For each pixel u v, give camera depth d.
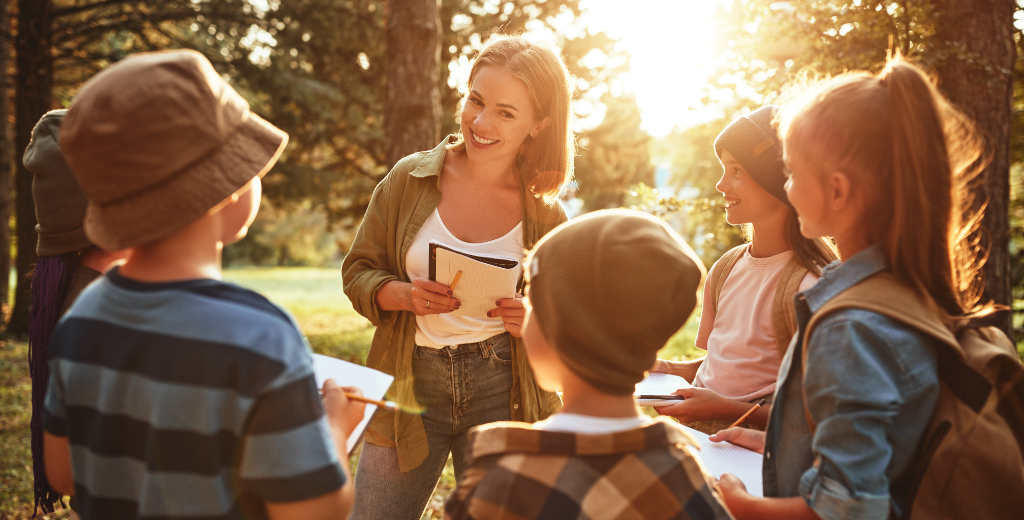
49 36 11.27
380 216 2.38
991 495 1.19
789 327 1.84
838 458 1.15
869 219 1.29
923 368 1.19
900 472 1.21
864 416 1.15
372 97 13.98
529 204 2.32
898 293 1.24
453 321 2.22
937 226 1.24
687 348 9.88
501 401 2.29
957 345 1.22
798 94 1.47
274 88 13.20
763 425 1.83
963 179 1.38
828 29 4.38
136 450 1.12
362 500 2.24
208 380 1.09
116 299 1.16
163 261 1.16
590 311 1.18
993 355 1.22
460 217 2.29
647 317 1.19
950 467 1.19
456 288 2.16
